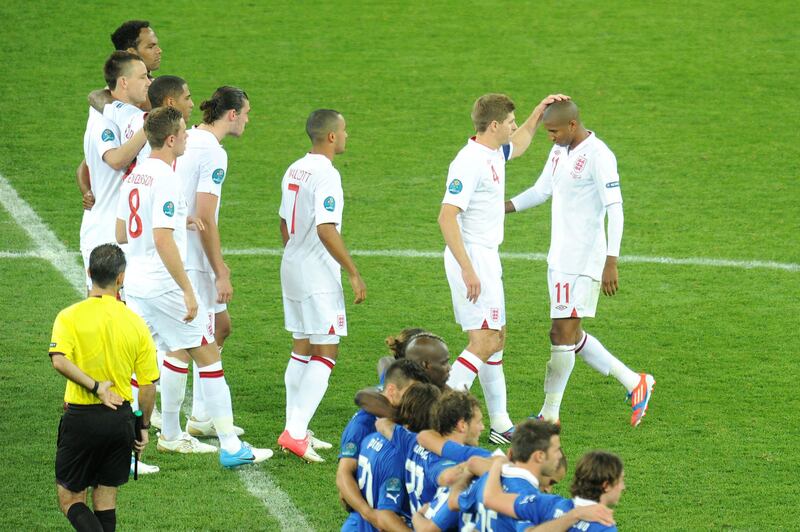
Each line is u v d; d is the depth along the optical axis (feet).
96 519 76.69
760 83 212.02
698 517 84.48
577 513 59.77
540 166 181.57
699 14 243.40
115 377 77.66
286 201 96.73
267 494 88.69
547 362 109.60
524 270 144.77
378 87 211.41
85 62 215.72
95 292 78.38
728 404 105.70
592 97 206.28
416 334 77.87
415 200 167.43
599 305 131.95
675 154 183.52
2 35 224.53
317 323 95.61
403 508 68.18
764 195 168.45
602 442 97.96
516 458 62.85
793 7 246.47
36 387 107.76
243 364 115.24
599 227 102.22
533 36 233.35
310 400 95.25
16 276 137.49
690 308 130.82
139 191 89.92
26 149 181.78
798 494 88.17
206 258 98.68
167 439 96.89
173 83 98.58
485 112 96.63
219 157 95.55
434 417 66.44
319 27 237.04
